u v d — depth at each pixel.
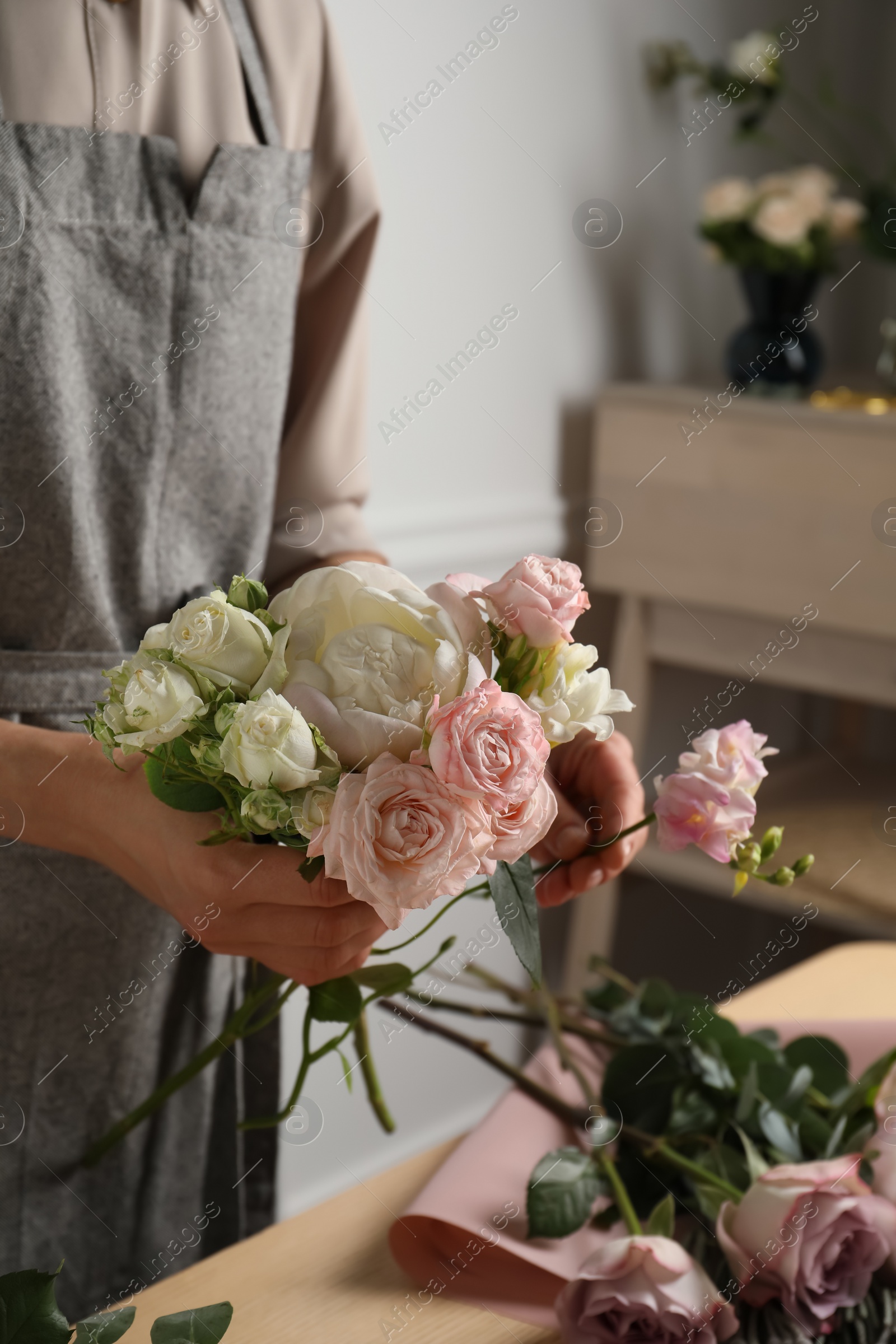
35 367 1.28
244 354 1.41
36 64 1.29
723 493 2.70
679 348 3.16
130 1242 1.45
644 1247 1.08
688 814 1.07
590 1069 1.31
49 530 1.31
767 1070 1.22
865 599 2.54
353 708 0.98
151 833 1.12
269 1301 1.12
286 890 1.06
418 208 2.34
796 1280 1.08
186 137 1.37
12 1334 1.00
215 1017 1.45
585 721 1.03
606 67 2.76
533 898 1.06
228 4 1.38
